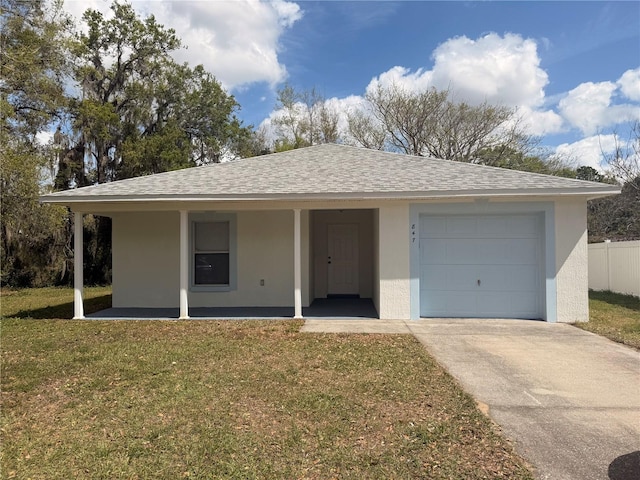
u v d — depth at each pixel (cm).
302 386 456
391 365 532
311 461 302
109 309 1005
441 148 2583
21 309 1095
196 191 834
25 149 1498
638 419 369
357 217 1194
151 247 1021
